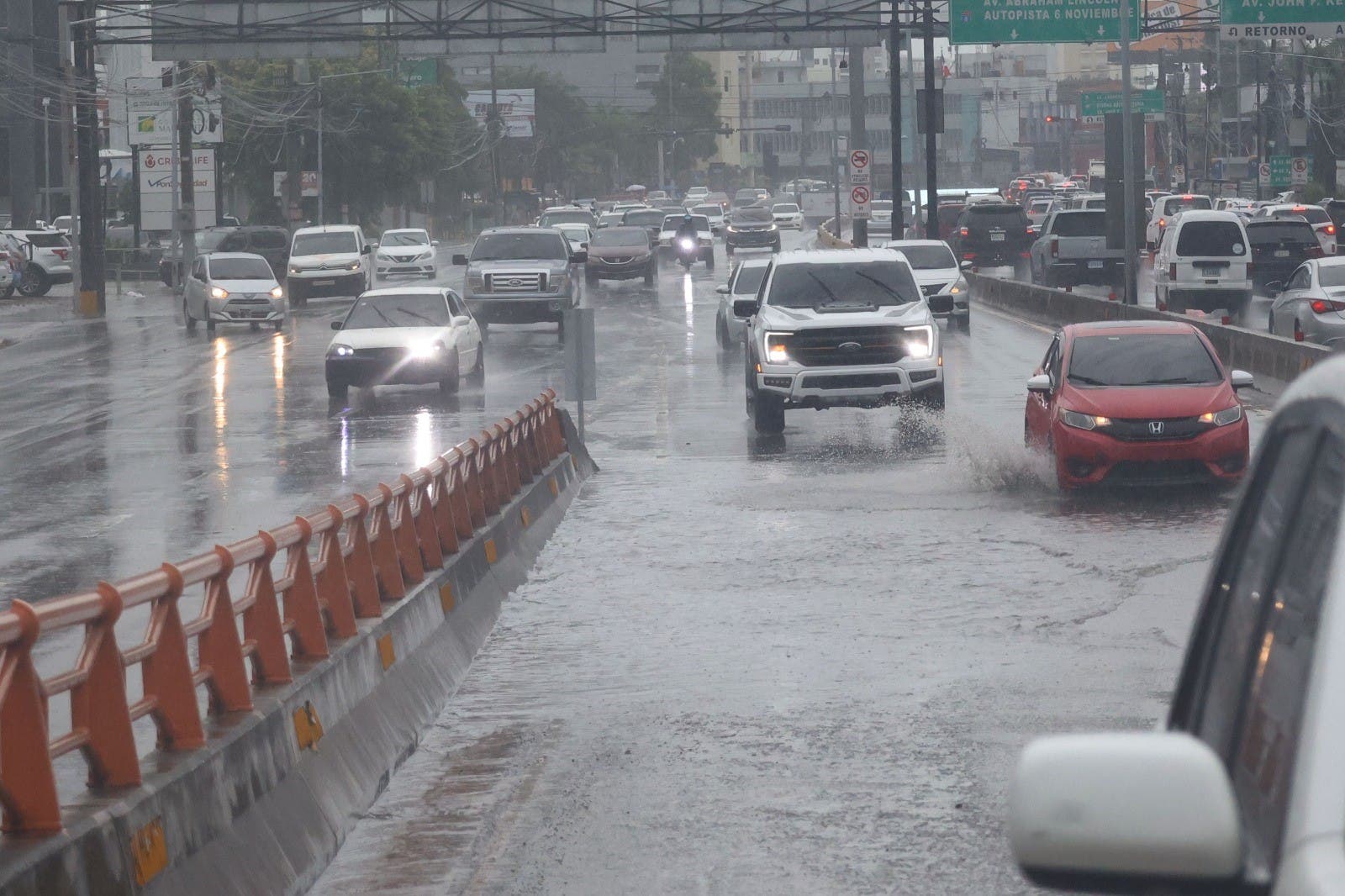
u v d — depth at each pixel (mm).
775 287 34281
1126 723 12891
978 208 87312
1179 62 186000
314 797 10539
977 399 37094
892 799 11203
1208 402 24828
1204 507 23500
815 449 31234
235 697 10062
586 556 21641
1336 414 3863
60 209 145000
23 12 124000
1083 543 20984
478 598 17750
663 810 11133
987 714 13320
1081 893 3158
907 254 58688
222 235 94000
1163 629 16234
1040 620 16766
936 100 83688
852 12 78375
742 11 75188
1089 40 66062
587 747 12883
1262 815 3576
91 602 7840
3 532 23531
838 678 14711
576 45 74375
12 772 7113
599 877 9867
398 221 168750
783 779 11750
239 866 8898
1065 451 24812
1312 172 137375
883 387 32500
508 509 21062
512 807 11414
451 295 43625
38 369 50156
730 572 20031
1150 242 93875
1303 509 3988
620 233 85938
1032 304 62750
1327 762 3008
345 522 13805
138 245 113188
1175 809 3059
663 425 35125
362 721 12242
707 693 14375
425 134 136875
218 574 10016
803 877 9734
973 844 10242
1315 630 3475
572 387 30094
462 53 74250
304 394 42219
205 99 95000
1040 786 3117
